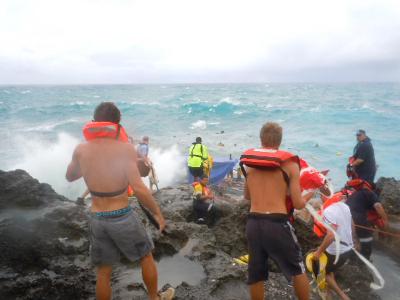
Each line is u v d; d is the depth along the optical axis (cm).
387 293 503
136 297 409
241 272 470
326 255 441
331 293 475
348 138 2438
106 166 310
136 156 318
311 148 2127
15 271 449
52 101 6675
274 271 517
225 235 605
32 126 3291
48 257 482
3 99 7188
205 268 486
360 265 550
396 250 632
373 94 8756
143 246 330
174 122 3584
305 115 3744
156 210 315
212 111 4394
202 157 1182
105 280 333
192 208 780
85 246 505
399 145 2147
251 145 2341
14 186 601
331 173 1638
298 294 337
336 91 10781
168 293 391
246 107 4691
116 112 326
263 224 332
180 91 11219
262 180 340
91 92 11181
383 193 757
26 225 518
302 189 402
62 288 414
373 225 667
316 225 459
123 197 317
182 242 550
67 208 555
